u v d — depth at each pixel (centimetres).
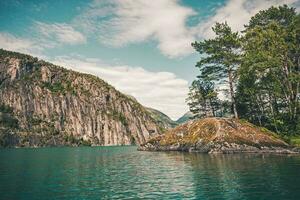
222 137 6612
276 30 7219
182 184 2827
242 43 7631
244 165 4019
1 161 6012
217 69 7712
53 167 4619
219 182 2833
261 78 7131
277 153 5956
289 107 7050
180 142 7681
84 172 3909
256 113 8062
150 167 4362
